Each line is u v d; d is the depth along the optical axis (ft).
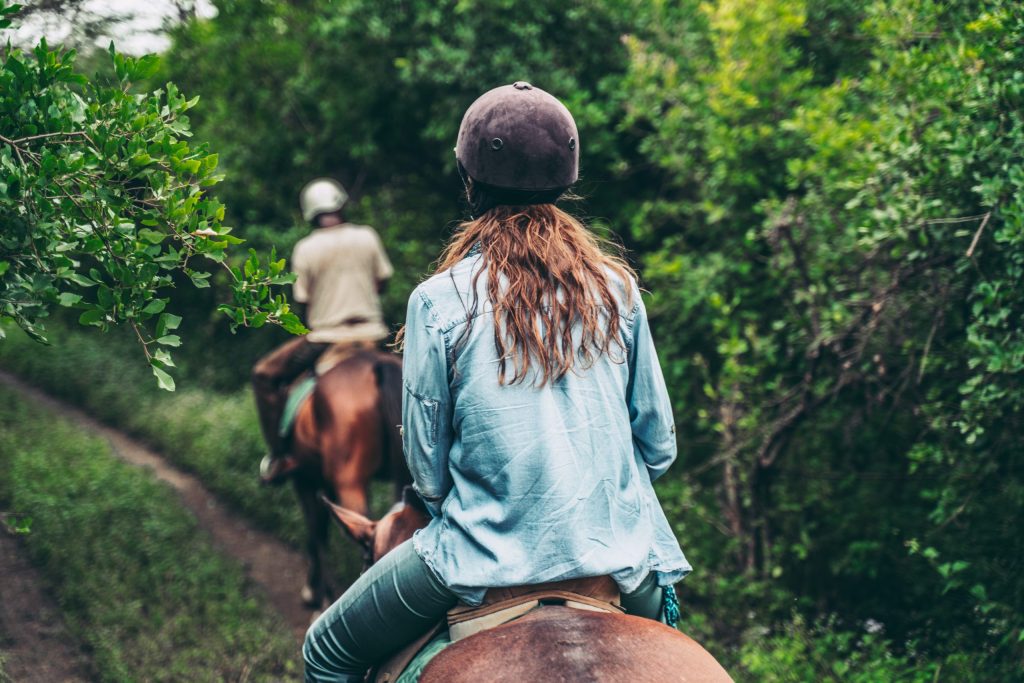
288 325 8.63
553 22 25.70
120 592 17.75
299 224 32.19
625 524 6.95
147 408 31.09
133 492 22.71
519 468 6.70
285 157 33.37
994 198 12.10
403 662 7.48
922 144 13.76
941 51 13.91
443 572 6.91
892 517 16.85
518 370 6.79
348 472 16.87
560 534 6.67
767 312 19.01
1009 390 12.69
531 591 6.86
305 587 20.21
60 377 33.99
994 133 12.57
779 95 19.11
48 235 7.91
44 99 8.11
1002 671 13.12
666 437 7.50
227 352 35.40
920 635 15.44
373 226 31.24
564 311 6.93
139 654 16.10
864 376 15.55
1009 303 12.66
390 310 29.89
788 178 17.47
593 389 6.96
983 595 13.20
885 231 13.78
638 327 7.34
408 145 30.86
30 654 15.40
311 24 30.32
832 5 19.35
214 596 18.79
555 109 7.25
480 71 25.41
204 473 26.14
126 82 8.49
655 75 22.65
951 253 13.58
